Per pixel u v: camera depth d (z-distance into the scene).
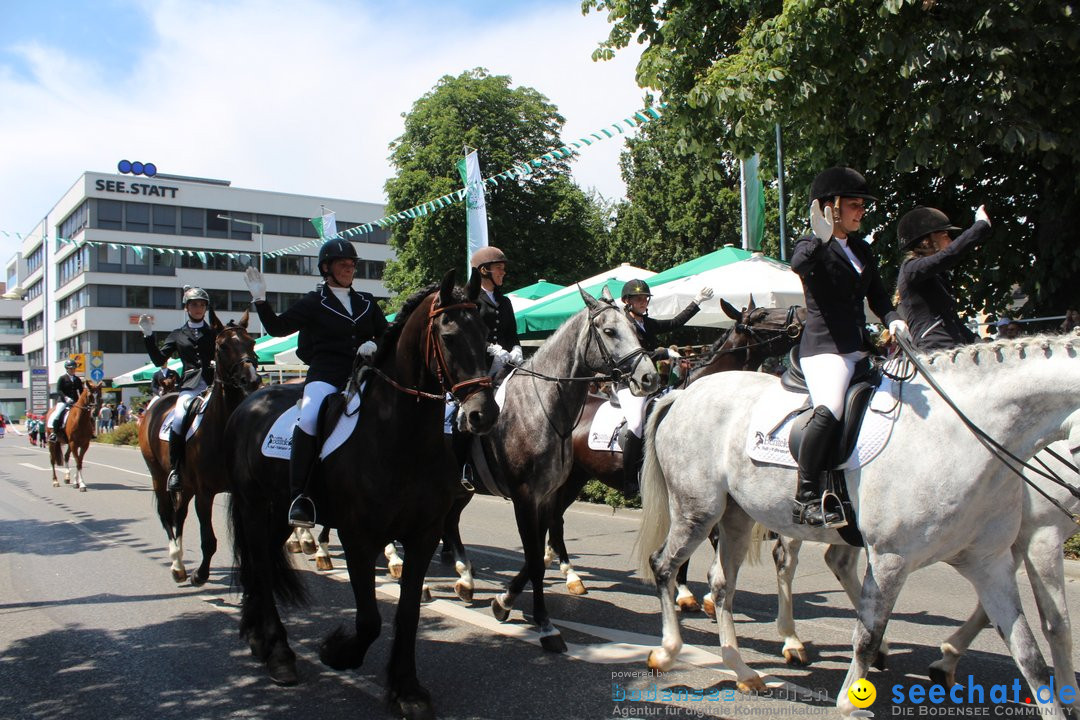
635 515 10.43
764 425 4.10
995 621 3.49
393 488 4.16
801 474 3.77
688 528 4.56
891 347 4.82
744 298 9.57
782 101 9.03
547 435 5.36
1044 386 3.31
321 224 15.85
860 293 3.89
